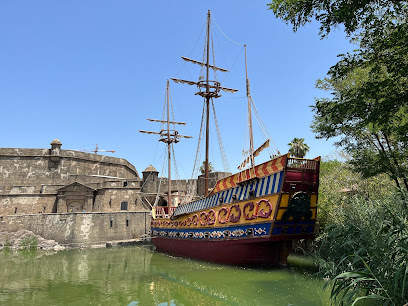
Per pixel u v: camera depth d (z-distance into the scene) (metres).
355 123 16.88
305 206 19.64
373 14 11.09
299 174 19.72
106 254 35.38
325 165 28.77
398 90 11.81
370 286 9.23
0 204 55.56
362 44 11.87
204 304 13.96
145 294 16.14
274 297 14.09
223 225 23.62
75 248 43.72
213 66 37.03
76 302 14.91
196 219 27.45
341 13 10.11
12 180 64.31
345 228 12.97
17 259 32.12
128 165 83.31
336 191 22.98
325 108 14.30
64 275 22.12
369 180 21.30
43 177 66.25
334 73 12.72
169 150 54.19
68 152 69.31
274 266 21.20
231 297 14.66
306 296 13.82
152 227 38.59
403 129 13.40
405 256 8.91
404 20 11.66
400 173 15.96
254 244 21.06
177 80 35.50
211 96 36.44
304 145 45.19
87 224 47.59
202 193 60.22
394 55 11.27
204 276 19.80
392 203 12.97
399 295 8.51
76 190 57.78
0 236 47.09
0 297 15.99
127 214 51.25
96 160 73.88
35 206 57.12
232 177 24.03
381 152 16.53
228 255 22.83
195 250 27.05
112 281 19.64
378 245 10.26
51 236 47.66
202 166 66.19
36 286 18.48
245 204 21.91
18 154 65.94
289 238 20.03
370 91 12.13
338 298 12.64
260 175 21.30
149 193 57.62
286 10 11.49
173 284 18.25
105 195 57.00
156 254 33.88
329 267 12.23
